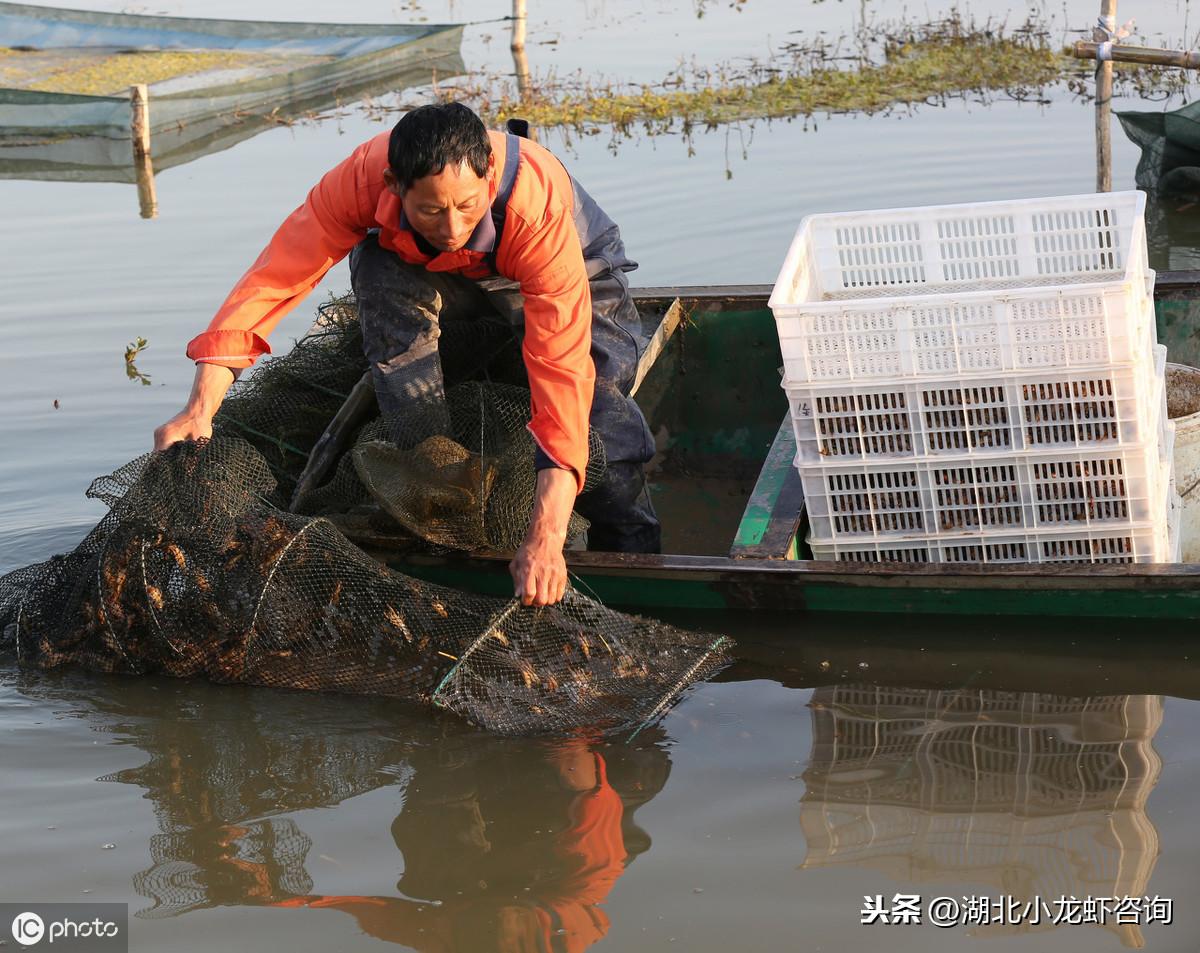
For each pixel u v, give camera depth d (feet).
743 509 17.21
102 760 11.07
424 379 12.80
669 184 28.58
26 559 15.47
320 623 12.16
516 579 10.94
